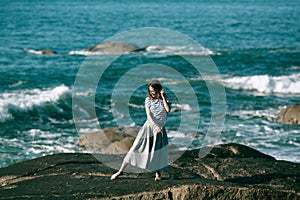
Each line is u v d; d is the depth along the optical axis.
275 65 34.12
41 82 25.98
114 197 7.34
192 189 7.42
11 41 45.12
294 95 25.45
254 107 22.11
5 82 25.50
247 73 31.12
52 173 8.76
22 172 8.85
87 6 109.56
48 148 15.45
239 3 136.25
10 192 7.78
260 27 62.81
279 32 57.22
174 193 7.46
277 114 19.94
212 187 7.45
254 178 8.39
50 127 18.14
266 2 146.12
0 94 22.22
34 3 118.69
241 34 54.72
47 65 31.61
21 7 99.38
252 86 26.50
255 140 16.83
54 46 43.06
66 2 128.38
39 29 56.56
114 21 70.50
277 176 8.47
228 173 8.62
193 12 92.00
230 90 26.02
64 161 9.31
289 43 47.62
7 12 82.62
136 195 7.38
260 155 10.74
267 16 83.06
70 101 21.31
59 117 19.88
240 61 35.00
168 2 137.00
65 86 23.69
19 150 15.18
